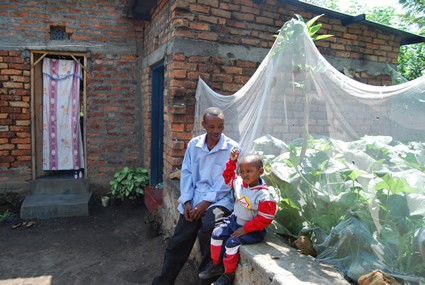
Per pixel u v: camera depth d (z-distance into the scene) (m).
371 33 4.84
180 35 3.81
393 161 2.20
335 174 2.23
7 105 5.36
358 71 4.80
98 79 5.68
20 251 4.01
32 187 5.54
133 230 4.69
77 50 5.53
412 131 2.28
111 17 5.65
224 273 2.31
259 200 2.17
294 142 2.53
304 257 2.08
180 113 3.93
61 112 5.73
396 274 1.80
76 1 5.47
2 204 5.41
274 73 2.51
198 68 3.93
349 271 1.91
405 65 8.46
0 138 5.37
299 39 2.43
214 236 2.33
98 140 5.80
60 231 4.64
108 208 5.56
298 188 2.40
